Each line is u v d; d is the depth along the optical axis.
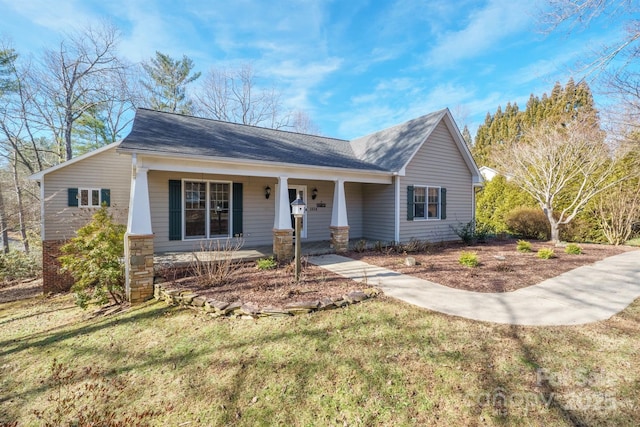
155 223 8.60
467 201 12.91
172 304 5.40
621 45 5.61
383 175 10.40
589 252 9.52
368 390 2.82
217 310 4.67
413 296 5.20
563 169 11.59
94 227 6.29
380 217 11.37
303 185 11.05
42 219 9.40
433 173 11.70
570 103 12.35
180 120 9.99
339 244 9.26
